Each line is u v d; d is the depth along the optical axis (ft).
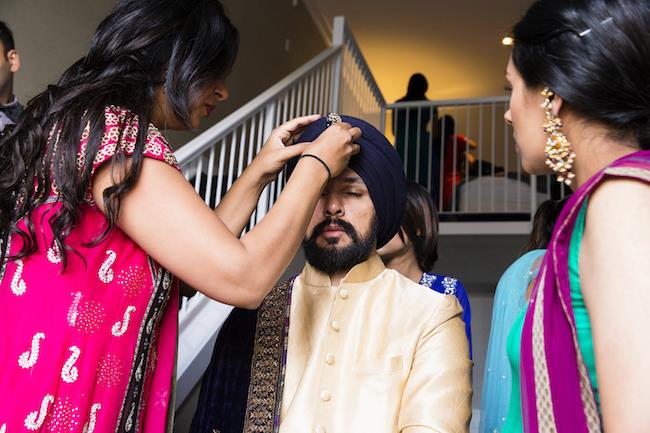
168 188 3.87
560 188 20.11
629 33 3.04
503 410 4.47
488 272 17.90
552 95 3.31
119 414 3.92
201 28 4.33
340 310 4.77
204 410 4.83
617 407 2.56
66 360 3.70
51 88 4.21
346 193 4.87
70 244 3.77
